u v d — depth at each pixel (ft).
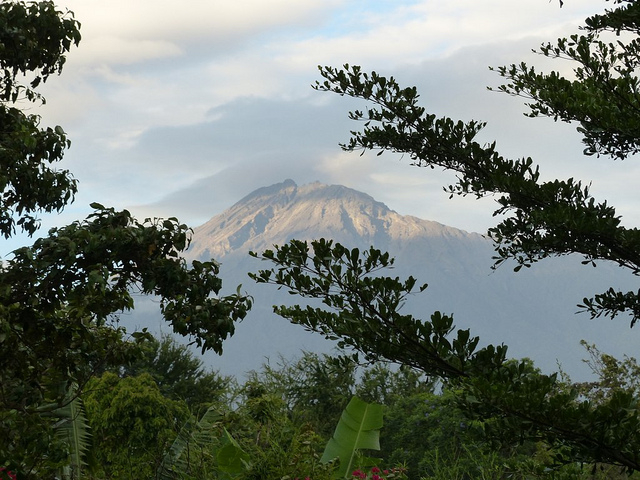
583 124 37.83
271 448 29.55
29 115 39.47
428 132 41.52
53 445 25.95
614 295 36.35
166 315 28.30
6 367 25.91
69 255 25.13
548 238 35.45
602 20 36.04
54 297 26.48
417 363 27.35
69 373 29.27
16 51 38.19
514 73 39.88
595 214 34.68
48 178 37.55
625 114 36.24
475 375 25.76
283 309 29.22
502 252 37.81
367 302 27.09
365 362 28.60
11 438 24.47
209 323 28.43
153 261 27.20
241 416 37.32
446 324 26.04
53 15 39.01
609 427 22.30
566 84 38.58
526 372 25.62
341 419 33.24
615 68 35.68
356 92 42.45
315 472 26.55
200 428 34.81
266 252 27.99
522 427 22.84
